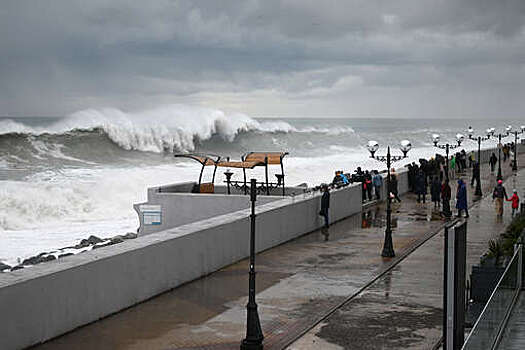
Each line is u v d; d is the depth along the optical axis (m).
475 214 31.62
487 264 15.40
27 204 39.28
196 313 14.88
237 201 27.88
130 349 12.44
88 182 47.53
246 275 18.72
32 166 61.62
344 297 16.31
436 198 33.91
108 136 73.75
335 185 30.56
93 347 12.52
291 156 90.12
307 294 16.61
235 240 20.31
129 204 44.72
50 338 12.89
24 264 25.53
